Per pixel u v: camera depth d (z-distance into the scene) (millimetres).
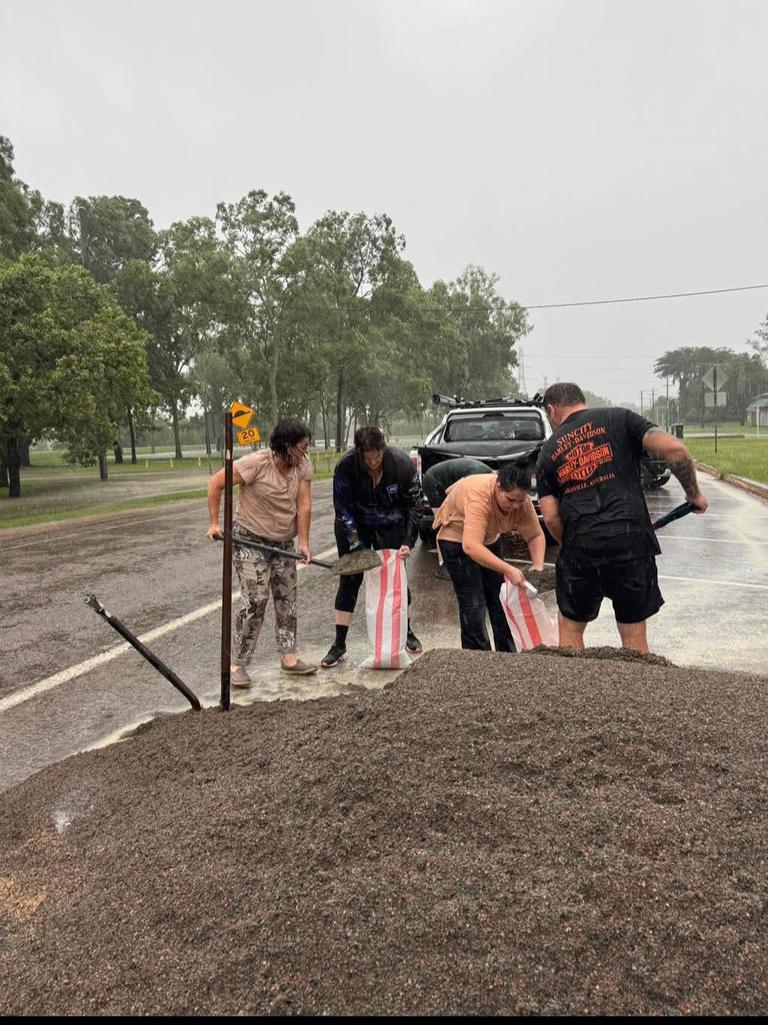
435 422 92188
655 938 1549
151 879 1965
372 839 1974
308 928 1681
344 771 2225
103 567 8945
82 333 21766
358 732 2428
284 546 4523
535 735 2293
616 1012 1418
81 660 5090
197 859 2004
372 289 50406
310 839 1989
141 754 2939
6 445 24422
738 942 1519
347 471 4656
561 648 3365
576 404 3836
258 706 3492
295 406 48344
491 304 72125
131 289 45531
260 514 4430
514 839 1892
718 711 2404
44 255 38062
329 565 4395
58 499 22422
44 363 21750
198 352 51594
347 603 4824
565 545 3775
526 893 1692
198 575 8188
